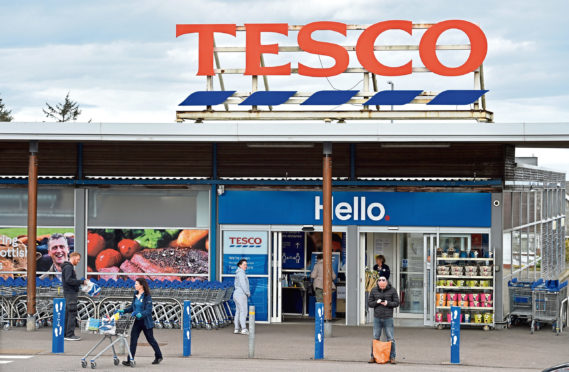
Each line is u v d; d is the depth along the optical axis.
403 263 22.41
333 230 21.53
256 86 22.33
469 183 21.09
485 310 20.84
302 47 22.16
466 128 18.42
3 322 20.47
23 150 22.38
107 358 16.09
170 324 20.50
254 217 21.67
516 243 23.64
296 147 21.62
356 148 21.53
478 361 16.11
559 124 18.14
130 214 22.06
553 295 20.55
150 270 21.94
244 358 16.23
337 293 23.27
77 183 22.11
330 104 21.78
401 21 21.94
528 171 25.97
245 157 21.78
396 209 21.31
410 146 21.16
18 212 22.41
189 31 22.44
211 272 21.75
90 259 22.09
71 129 19.27
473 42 21.58
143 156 22.05
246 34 22.38
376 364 15.62
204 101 21.97
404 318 22.41
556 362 16.08
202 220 21.91
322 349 16.27
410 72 21.83
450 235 21.30
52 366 14.92
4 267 22.38
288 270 23.44
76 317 20.67
